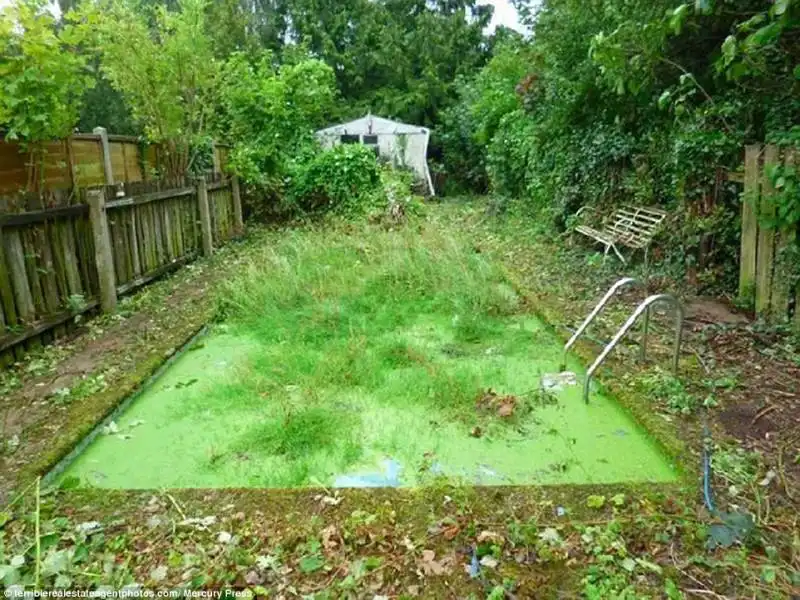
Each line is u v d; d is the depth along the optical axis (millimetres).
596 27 7266
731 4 4742
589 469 2924
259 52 17359
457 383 3824
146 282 6559
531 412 3520
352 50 24359
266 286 5812
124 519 2434
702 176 5855
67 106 5531
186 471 2982
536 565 2137
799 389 3488
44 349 4523
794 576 2061
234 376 4086
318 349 4602
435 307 5559
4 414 3416
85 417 3332
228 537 2299
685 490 2559
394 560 2164
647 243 6422
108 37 7809
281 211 11289
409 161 18969
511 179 13125
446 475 2811
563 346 4562
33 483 2680
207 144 9312
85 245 5293
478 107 15164
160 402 3805
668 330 4586
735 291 5457
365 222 9641
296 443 3180
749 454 2816
